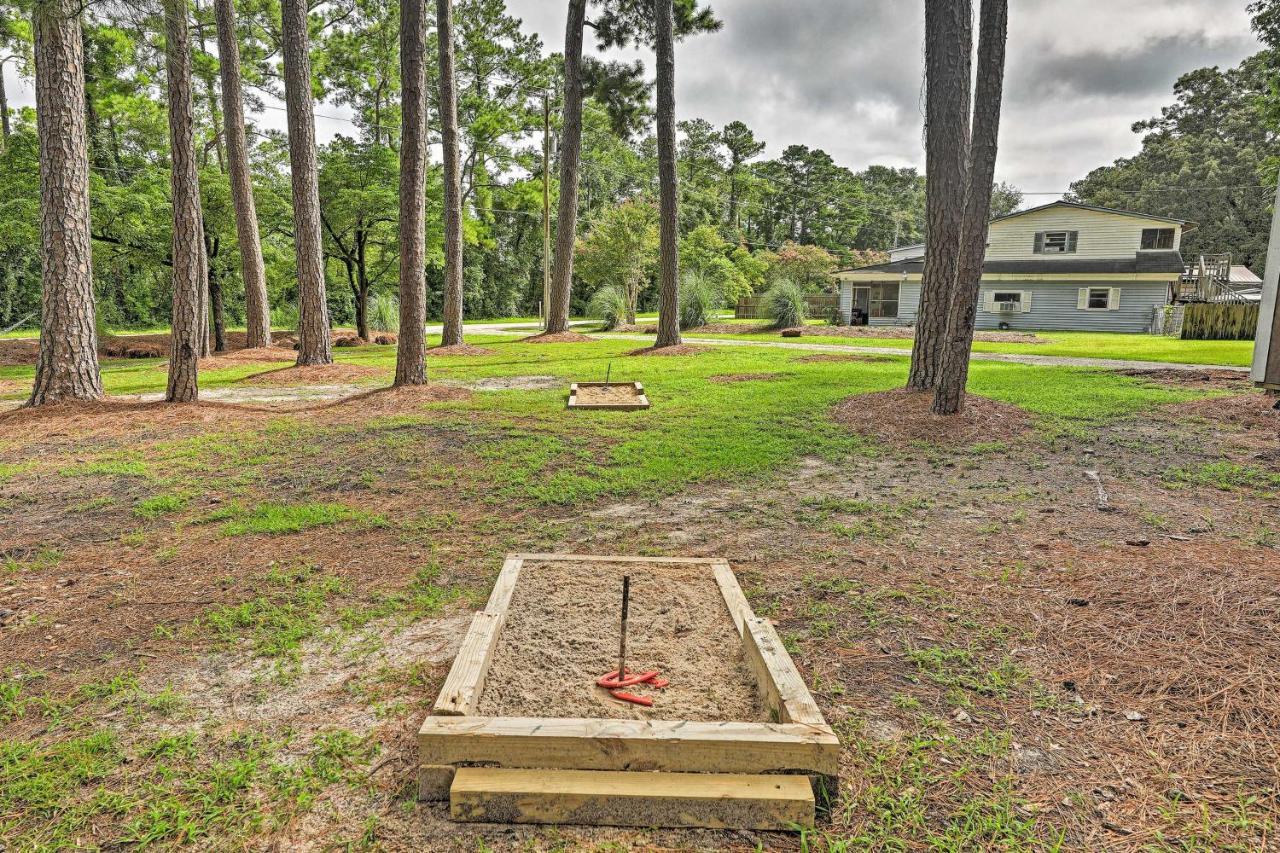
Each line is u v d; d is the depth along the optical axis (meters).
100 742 2.24
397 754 2.18
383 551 4.09
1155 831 1.83
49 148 8.55
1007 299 27.95
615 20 20.03
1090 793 1.98
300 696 2.55
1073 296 26.73
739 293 37.38
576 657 2.61
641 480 5.55
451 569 3.79
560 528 4.46
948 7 7.76
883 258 52.75
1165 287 25.19
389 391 10.33
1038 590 3.33
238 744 2.25
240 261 21.41
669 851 1.79
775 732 1.93
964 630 2.96
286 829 1.87
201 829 1.87
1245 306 20.05
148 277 24.48
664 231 17.11
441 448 6.74
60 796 2.01
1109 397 8.62
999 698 2.46
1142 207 42.25
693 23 19.23
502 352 18.30
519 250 51.06
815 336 22.56
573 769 1.91
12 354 19.03
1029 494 4.98
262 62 26.03
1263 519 4.23
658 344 17.61
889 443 6.72
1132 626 2.92
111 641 3.00
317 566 3.85
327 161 22.72
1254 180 38.09
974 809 1.92
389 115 30.45
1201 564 3.51
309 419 8.50
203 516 4.81
